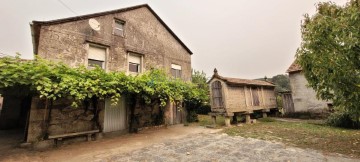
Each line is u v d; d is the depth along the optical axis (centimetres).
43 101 726
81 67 746
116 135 909
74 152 620
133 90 869
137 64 1148
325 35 518
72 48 859
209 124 1186
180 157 536
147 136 870
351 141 634
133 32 1137
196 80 2333
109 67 980
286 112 1463
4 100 1204
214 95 1170
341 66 483
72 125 794
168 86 1042
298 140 687
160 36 1305
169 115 1231
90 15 938
